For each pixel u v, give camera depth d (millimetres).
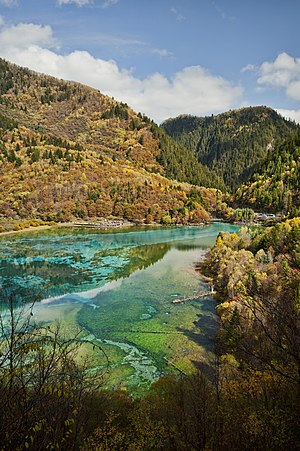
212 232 119750
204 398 15391
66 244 92375
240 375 20281
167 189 158500
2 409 7047
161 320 41938
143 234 113812
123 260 74625
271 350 12164
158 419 17672
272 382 13969
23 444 7250
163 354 33875
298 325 10430
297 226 57000
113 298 49906
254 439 12688
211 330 39000
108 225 130875
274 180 165875
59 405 8664
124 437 15609
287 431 12172
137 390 27500
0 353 7555
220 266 58812
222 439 13367
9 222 120625
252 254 60344
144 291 53125
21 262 71375
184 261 73938
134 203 143750
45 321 40969
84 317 42625
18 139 175625
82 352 33438
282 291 18359
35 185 137125
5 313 41594
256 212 158750
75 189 141750
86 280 58906
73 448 9086
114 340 36781
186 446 13766
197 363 32031
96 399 17625
